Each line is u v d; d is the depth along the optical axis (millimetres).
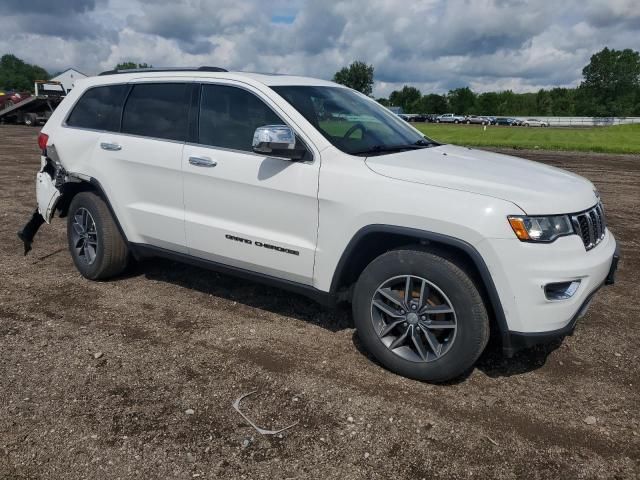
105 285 5156
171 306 4695
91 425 3043
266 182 3910
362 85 90125
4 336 4074
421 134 4832
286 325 4367
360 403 3305
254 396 3354
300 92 4211
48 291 4980
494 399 3387
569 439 3018
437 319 3465
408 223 3363
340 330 4305
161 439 2939
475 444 2957
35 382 3457
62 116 5367
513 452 2902
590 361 3881
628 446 2965
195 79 4469
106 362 3725
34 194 9344
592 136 35562
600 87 112188
